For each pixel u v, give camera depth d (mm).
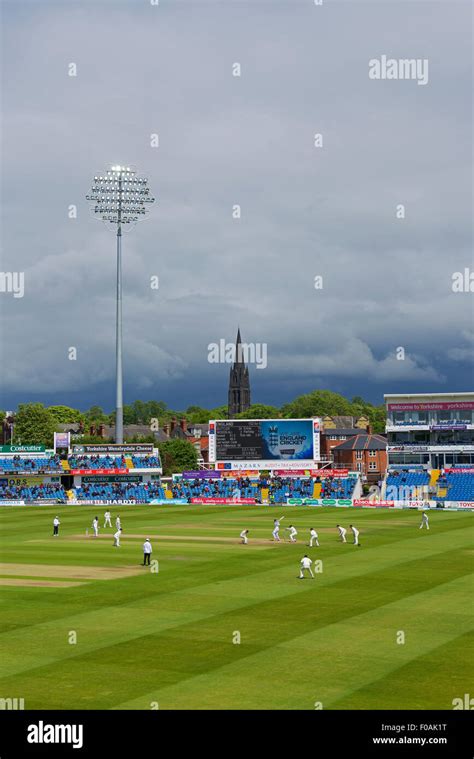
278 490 131250
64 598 49719
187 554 68875
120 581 55562
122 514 111688
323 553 69062
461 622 42875
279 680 33438
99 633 41031
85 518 106125
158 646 38469
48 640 39719
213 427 136625
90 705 31047
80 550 72062
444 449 133750
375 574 57781
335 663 35594
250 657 36562
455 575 57250
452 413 134625
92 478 141375
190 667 35188
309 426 135000
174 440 198000
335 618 43906
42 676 34188
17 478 143375
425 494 125312
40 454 142000
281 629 41594
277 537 78938
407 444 135750
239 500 130000
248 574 58219
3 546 75375
